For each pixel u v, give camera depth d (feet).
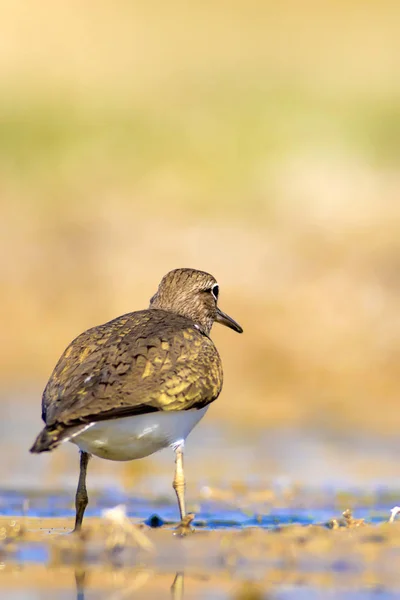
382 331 60.85
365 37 132.77
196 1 144.56
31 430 47.26
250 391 55.06
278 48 128.88
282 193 83.71
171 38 131.23
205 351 29.25
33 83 110.42
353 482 37.96
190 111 104.06
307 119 102.17
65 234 73.51
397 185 85.76
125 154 92.22
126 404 26.55
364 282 65.72
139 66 120.37
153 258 70.44
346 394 54.85
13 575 24.75
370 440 46.32
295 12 142.41
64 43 125.90
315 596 22.86
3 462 41.29
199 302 33.63
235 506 34.06
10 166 88.58
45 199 81.92
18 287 66.08
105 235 73.87
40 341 61.26
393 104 106.22
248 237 73.31
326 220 76.64
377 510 33.37
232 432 47.85
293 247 71.05
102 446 27.35
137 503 34.55
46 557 26.09
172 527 29.66
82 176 87.92
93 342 28.53
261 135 96.68
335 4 143.33
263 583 23.86
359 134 98.43
